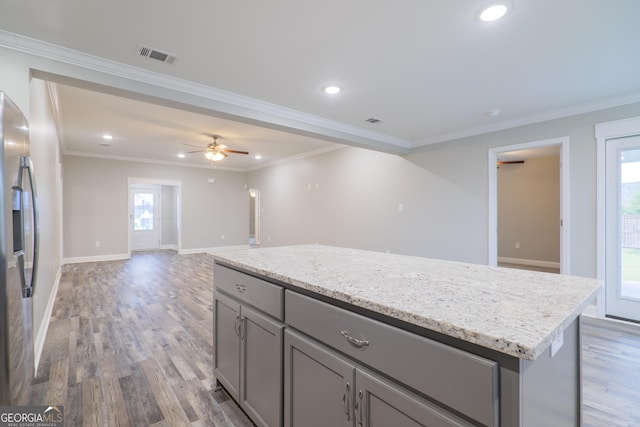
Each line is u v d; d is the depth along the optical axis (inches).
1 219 54.4
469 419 31.2
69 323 128.3
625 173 129.8
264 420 61.5
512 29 82.8
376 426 39.9
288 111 146.1
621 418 70.0
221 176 368.2
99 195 290.2
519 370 28.8
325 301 48.8
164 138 222.4
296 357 53.7
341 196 254.7
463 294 44.0
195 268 251.9
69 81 97.4
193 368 92.0
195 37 87.6
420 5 73.7
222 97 126.0
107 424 67.6
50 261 146.6
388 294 43.6
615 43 89.0
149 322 129.7
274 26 82.4
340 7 74.7
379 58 98.5
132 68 104.0
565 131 144.6
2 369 54.9
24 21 79.2
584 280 53.3
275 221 333.7
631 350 104.5
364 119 160.6
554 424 39.9
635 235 128.3
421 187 200.8
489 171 170.6
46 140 129.3
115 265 263.7
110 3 73.0
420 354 35.2
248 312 66.3
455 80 114.1
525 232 281.1
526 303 39.9
